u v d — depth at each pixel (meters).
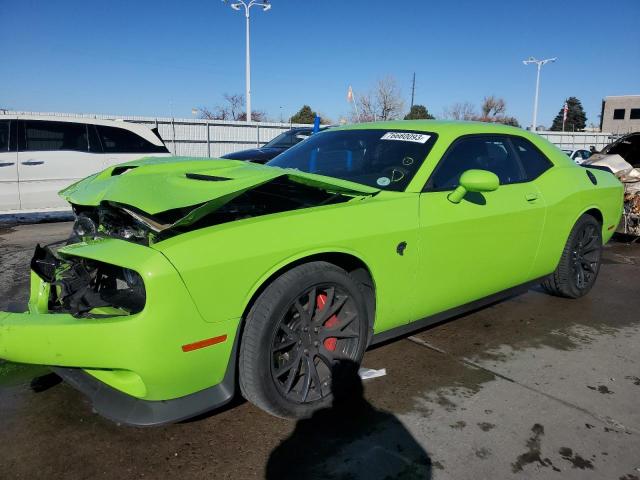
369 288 2.78
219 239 2.19
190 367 2.14
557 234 3.96
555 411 2.72
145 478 2.12
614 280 5.31
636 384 3.05
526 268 3.76
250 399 2.40
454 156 3.27
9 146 7.70
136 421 2.11
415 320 3.10
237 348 2.29
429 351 3.42
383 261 2.72
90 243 2.38
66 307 2.47
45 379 2.91
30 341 2.12
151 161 3.31
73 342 2.07
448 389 2.92
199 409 2.22
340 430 2.49
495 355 3.39
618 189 4.74
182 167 2.95
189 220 2.25
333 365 2.60
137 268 2.02
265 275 2.28
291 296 2.34
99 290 2.40
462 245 3.13
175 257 2.06
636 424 2.63
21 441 2.34
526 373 3.15
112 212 2.67
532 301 4.53
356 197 2.81
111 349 2.04
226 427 2.49
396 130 3.52
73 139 8.20
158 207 2.24
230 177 2.63
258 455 2.29
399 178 3.07
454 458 2.31
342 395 2.68
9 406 2.62
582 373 3.17
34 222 8.39
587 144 35.06
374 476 2.18
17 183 7.75
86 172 8.27
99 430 2.44
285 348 2.47
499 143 3.69
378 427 2.53
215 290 2.14
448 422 2.59
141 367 2.04
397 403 2.75
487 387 2.96
